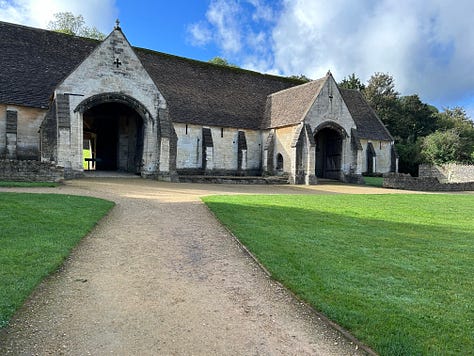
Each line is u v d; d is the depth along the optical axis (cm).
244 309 546
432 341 448
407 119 6762
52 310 512
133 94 2458
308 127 3030
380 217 1337
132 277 659
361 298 570
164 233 980
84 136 3481
